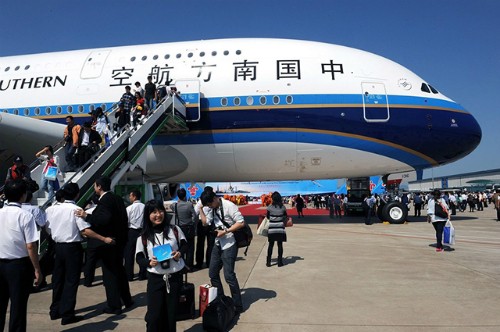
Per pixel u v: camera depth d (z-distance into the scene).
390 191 18.83
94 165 8.57
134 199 7.52
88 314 5.29
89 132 9.98
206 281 7.02
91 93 14.44
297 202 23.05
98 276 7.68
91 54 15.52
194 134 14.20
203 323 4.45
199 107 13.76
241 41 15.09
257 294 5.95
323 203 44.03
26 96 14.84
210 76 14.24
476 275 7.06
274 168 14.88
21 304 3.96
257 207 43.88
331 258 8.82
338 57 14.71
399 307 5.25
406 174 26.80
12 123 11.66
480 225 17.27
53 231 5.12
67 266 5.00
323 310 5.16
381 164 14.66
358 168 14.79
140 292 6.45
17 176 8.20
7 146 12.92
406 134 14.18
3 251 3.93
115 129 12.18
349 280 6.77
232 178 15.86
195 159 14.56
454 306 5.27
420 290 6.07
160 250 3.78
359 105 14.00
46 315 5.30
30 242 3.98
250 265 8.15
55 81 14.89
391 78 14.64
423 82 15.19
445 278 6.85
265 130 13.94
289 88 13.96
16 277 3.94
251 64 14.31
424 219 19.84
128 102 11.89
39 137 12.33
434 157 14.84
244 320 4.80
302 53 14.62
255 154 14.31
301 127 13.90
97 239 5.10
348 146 14.09
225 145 14.18
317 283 6.59
